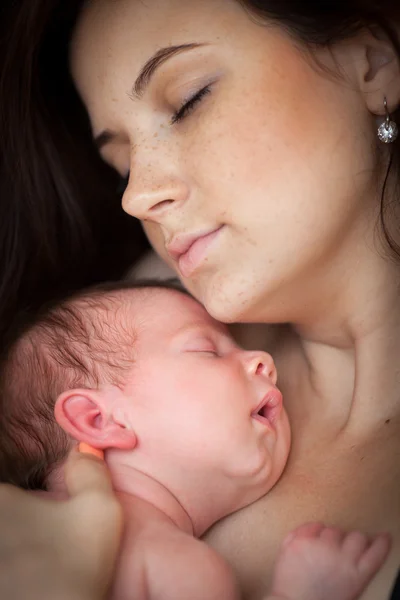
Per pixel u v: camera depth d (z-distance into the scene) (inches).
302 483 51.8
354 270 52.4
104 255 73.2
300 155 48.4
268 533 50.0
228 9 48.6
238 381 52.1
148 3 49.8
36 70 61.2
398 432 52.3
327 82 49.3
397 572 41.8
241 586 48.1
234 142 48.4
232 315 51.2
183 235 50.4
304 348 59.0
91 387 52.6
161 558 44.2
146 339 53.6
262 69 48.4
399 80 50.4
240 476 50.8
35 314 57.6
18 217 68.4
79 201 69.2
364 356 54.2
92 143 67.2
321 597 42.8
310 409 56.9
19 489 45.2
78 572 40.6
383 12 48.8
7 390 54.7
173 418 50.9
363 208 51.2
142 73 49.8
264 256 49.5
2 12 58.1
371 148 50.8
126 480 50.1
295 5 47.8
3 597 39.4
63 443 52.5
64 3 54.7
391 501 48.4
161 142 50.5
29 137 65.1
